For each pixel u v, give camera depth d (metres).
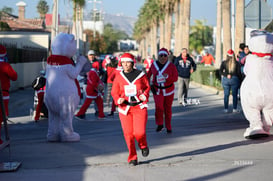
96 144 10.15
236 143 9.91
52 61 10.47
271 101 10.09
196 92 25.19
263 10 18.52
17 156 9.06
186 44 40.66
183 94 18.50
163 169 7.80
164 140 10.45
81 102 20.16
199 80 30.83
